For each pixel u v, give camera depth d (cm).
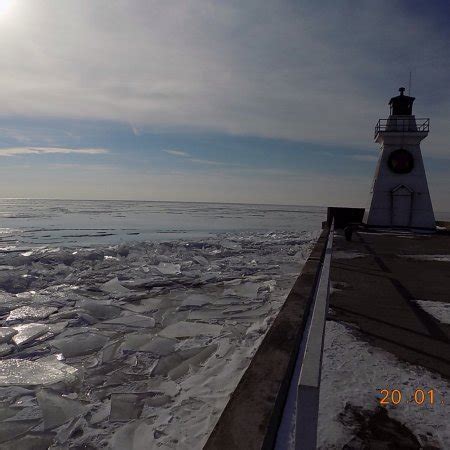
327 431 244
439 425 252
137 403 418
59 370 507
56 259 1355
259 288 948
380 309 500
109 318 741
